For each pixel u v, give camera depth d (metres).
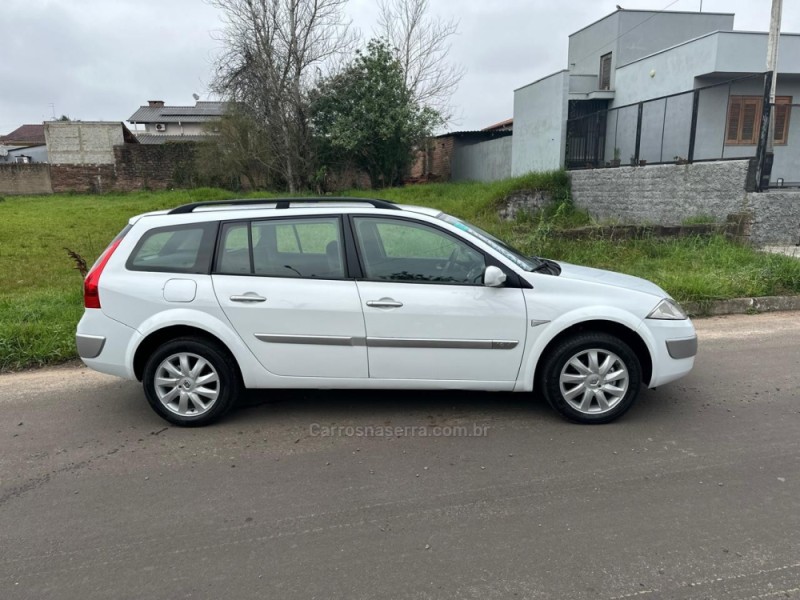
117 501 3.28
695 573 2.60
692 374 5.17
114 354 4.14
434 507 3.16
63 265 10.79
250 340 4.10
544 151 19.27
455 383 4.15
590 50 23.88
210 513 3.15
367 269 4.11
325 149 26.00
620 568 2.64
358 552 2.80
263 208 4.26
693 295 7.37
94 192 31.75
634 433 4.02
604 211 15.30
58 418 4.43
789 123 15.80
